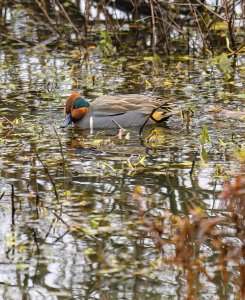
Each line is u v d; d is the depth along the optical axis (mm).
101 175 12367
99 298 8789
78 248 9922
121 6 24375
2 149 13711
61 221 10641
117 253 9781
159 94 17031
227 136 14336
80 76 18656
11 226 10531
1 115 15734
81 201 11312
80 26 23234
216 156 13203
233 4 20562
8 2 25281
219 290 8898
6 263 9586
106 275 9281
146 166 12789
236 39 21656
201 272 9289
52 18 24047
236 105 16078
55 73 18844
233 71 18844
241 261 9516
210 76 18438
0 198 11336
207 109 15930
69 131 15125
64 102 16609
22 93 17250
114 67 19438
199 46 20984
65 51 21016
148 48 21188
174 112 15391
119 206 11125
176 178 12188
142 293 8875
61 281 9172
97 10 23891
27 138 14406
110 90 17469
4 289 9016
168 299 8750
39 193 11609
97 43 21734
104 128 15438
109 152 13617
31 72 18969
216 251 9789
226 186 11078
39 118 15633
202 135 13305
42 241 10109
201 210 10609
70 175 12367
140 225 10523
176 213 10820
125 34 22578
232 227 10359
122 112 15469
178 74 18688
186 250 9672
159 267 9445
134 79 18312
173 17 21953
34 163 12828
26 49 21156
